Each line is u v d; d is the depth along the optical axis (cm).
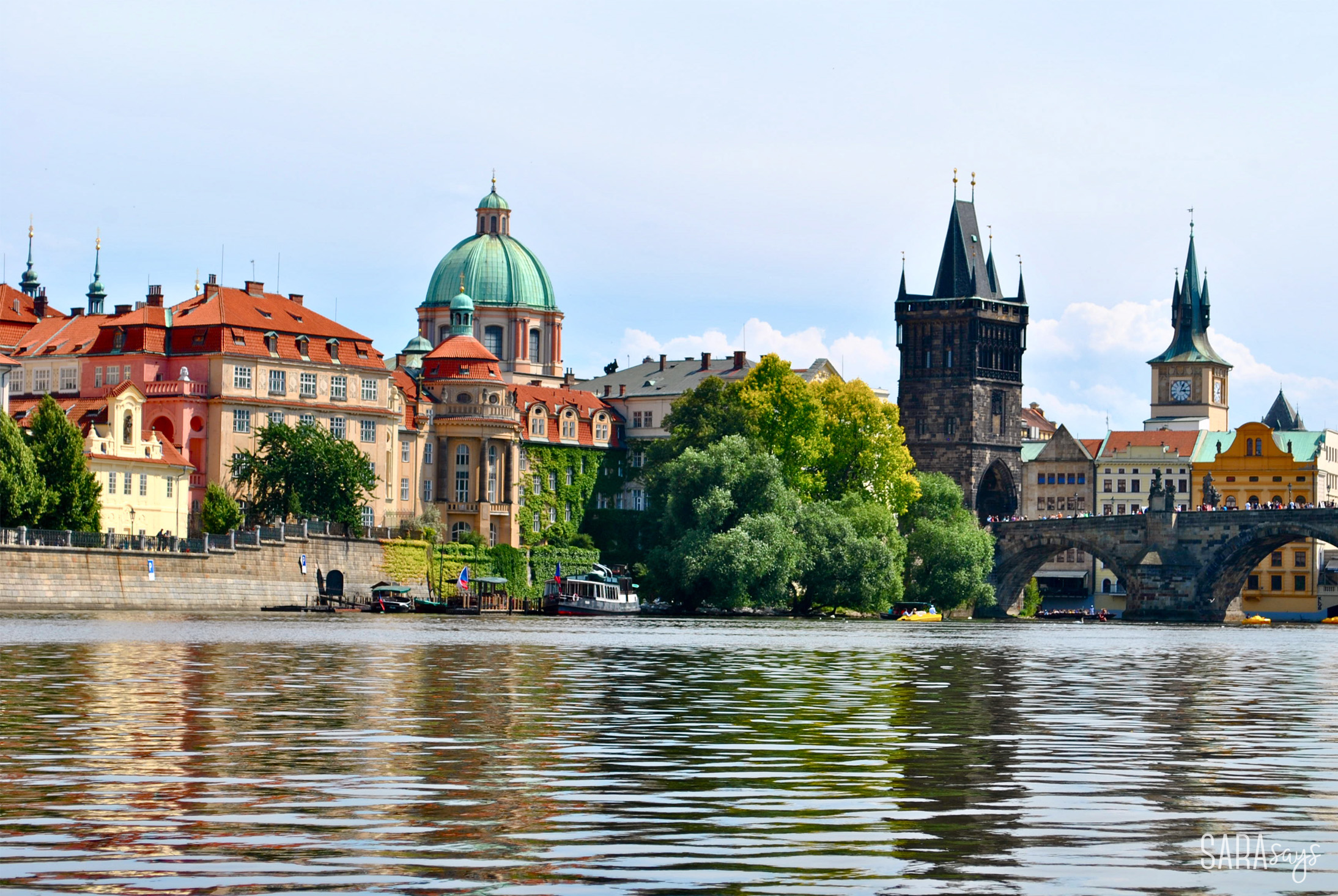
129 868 2825
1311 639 15738
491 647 10300
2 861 2881
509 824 3250
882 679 7681
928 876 2805
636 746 4525
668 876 2788
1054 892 2688
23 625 11969
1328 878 2794
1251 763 4278
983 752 4459
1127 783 3869
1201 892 2695
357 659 8525
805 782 3841
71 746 4369
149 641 9844
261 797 3553
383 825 3231
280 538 18238
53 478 15925
